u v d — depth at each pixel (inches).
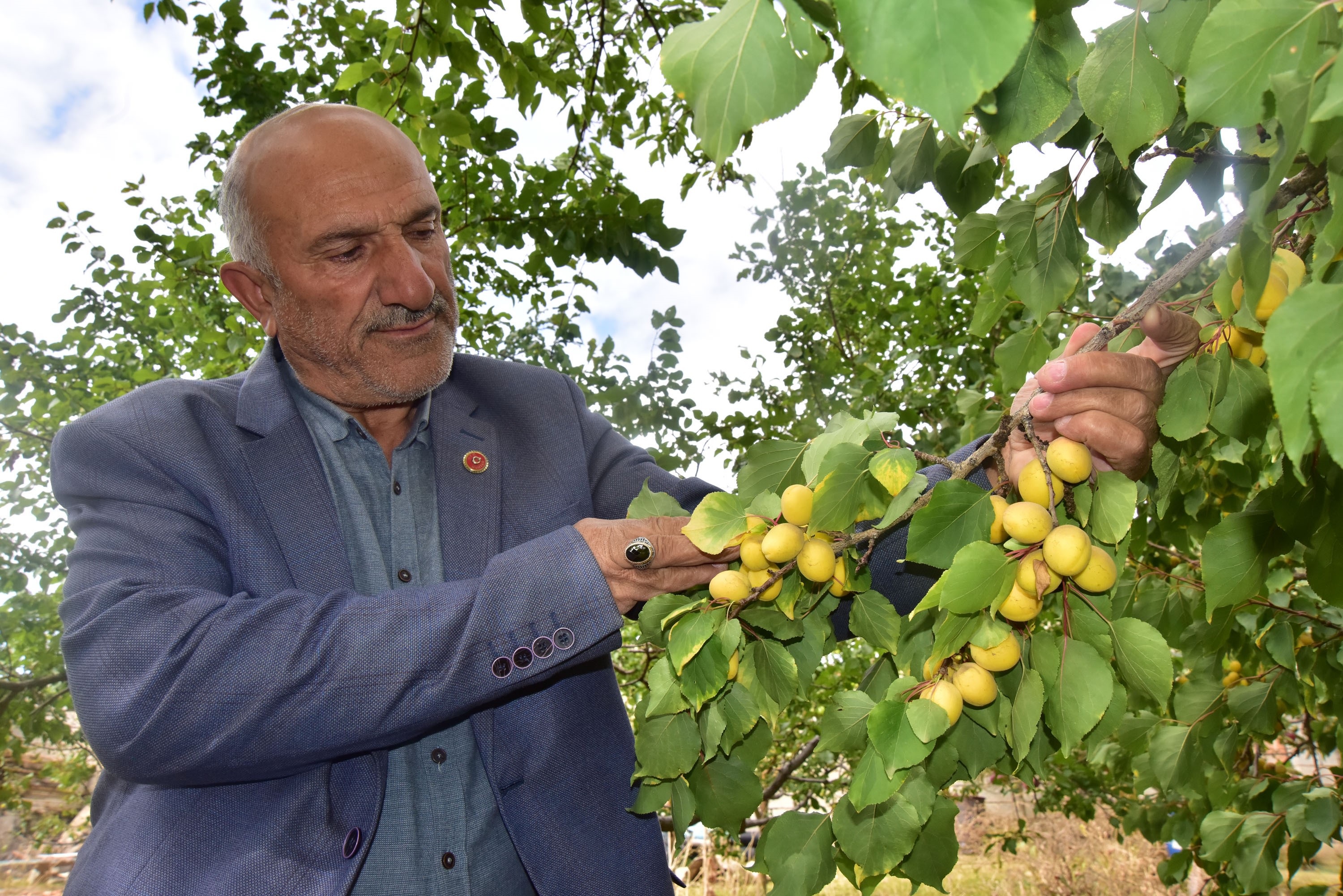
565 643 43.3
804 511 39.8
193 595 45.1
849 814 41.4
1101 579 34.6
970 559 34.0
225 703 41.2
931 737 35.0
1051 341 57.9
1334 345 19.3
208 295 186.7
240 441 53.9
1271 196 27.7
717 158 24.2
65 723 197.8
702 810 48.6
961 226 50.3
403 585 56.9
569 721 55.2
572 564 44.1
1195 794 112.0
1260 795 118.7
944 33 19.0
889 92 19.4
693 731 44.4
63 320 181.3
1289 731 146.8
